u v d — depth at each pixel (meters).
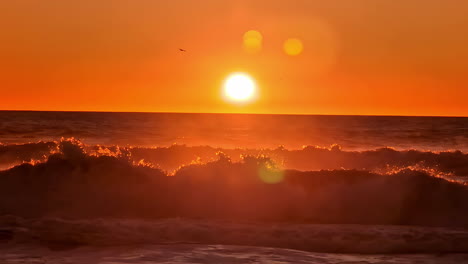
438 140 151.62
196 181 42.12
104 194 41.09
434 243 30.42
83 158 44.47
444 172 70.81
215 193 40.69
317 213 38.06
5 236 30.03
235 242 30.61
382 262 26.88
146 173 43.09
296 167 70.81
